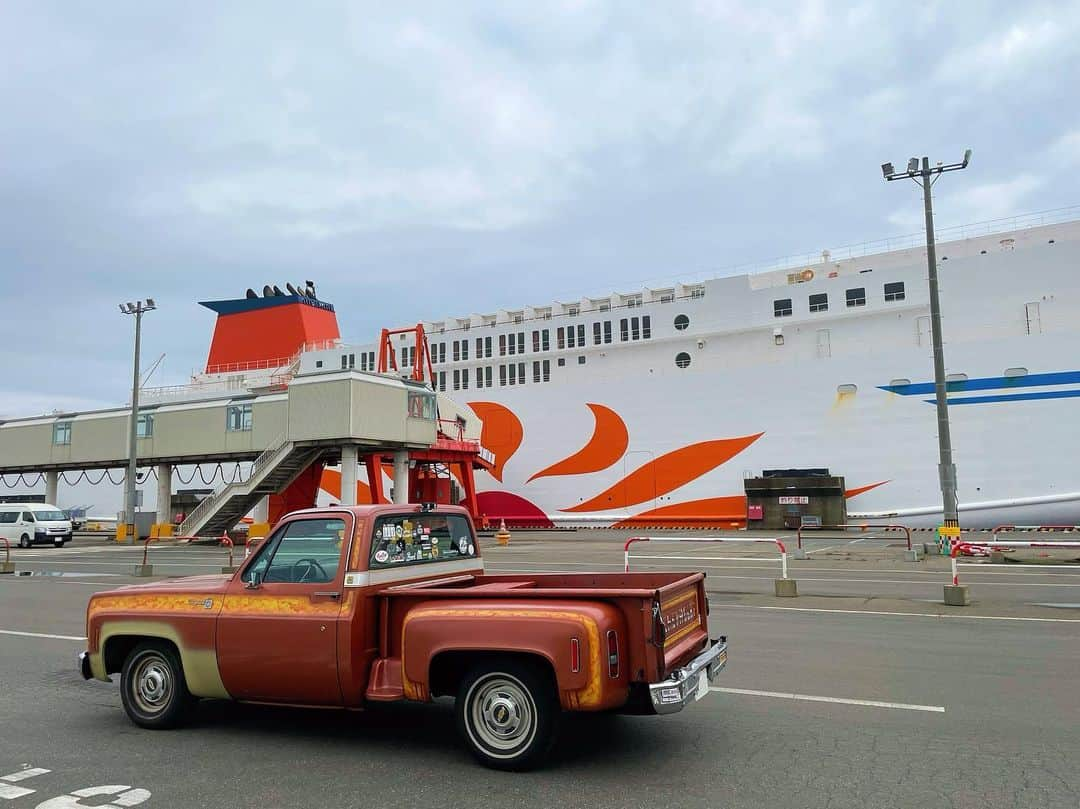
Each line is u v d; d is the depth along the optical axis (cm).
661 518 4128
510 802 450
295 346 5372
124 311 3934
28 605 1468
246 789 481
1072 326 3338
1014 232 3981
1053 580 1638
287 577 591
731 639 982
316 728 623
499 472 4675
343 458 3494
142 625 625
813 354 3944
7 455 4700
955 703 663
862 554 2375
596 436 4391
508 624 498
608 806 442
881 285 3794
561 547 2995
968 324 3544
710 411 4053
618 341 4519
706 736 578
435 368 5153
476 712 520
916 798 449
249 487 3634
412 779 495
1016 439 3272
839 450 3688
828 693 704
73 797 469
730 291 4212
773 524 3706
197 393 5297
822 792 460
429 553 644
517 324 4897
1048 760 514
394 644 556
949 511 2286
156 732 618
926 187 2391
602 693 471
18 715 677
